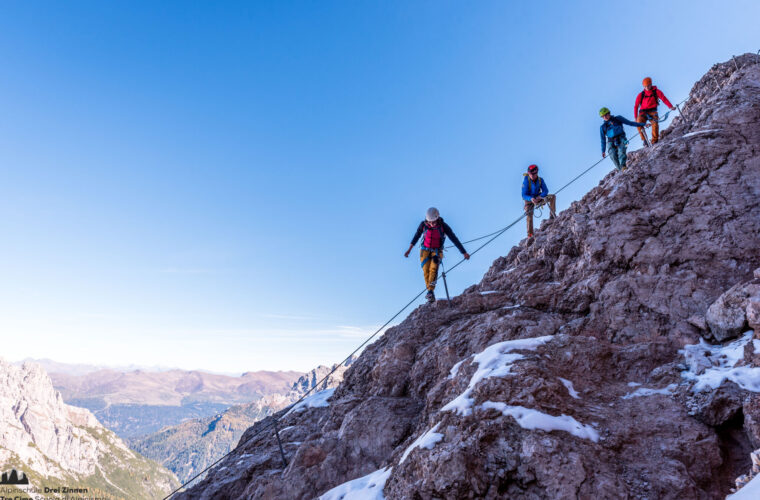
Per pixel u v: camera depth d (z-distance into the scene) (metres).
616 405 6.88
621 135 12.86
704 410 6.09
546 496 5.41
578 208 12.88
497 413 6.59
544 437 5.96
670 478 5.42
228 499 11.31
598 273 9.98
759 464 4.93
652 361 7.64
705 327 7.79
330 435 11.33
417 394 10.95
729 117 10.45
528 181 13.97
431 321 13.03
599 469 5.55
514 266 14.23
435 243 12.33
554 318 9.96
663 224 9.75
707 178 9.75
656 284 8.94
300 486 9.35
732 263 8.52
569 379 7.46
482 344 10.07
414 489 6.11
